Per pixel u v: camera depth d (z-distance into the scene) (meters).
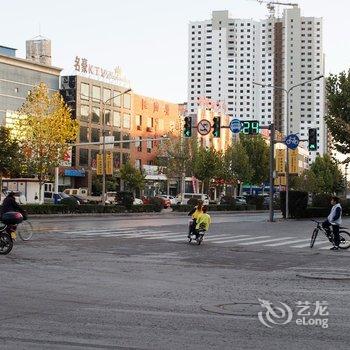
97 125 89.44
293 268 15.57
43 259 16.73
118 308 9.25
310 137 39.03
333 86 50.72
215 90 160.38
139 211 54.06
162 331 7.62
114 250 19.95
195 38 162.62
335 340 7.20
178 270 14.73
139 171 84.19
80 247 20.75
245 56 162.12
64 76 86.12
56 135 54.62
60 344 6.89
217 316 8.66
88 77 88.12
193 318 8.50
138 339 7.16
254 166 96.25
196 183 103.00
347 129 49.44
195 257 18.19
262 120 165.88
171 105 106.25
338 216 21.41
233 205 67.25
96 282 12.25
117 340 7.11
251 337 7.32
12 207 19.75
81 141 86.12
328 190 116.12
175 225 35.22
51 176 57.31
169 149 88.31
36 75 80.12
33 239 23.69
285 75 165.88
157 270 14.66
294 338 7.29
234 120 38.72
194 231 23.22
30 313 8.77
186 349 6.71
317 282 12.67
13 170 50.28
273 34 166.38
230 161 91.69
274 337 7.34
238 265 16.19
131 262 16.42
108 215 48.28
